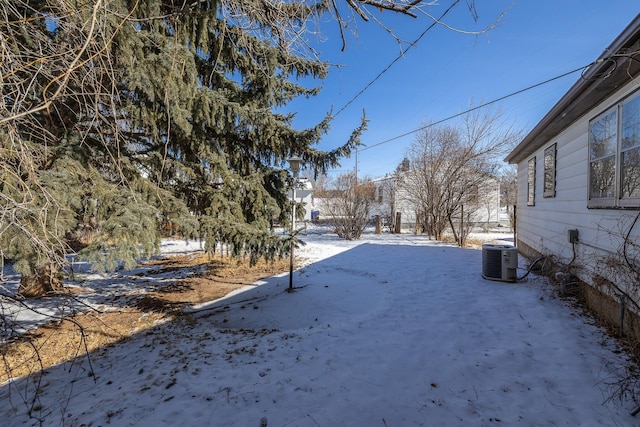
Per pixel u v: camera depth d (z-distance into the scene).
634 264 3.01
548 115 4.77
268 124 5.16
